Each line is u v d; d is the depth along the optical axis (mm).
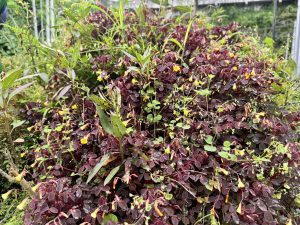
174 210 371
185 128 406
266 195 378
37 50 609
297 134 457
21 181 360
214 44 568
